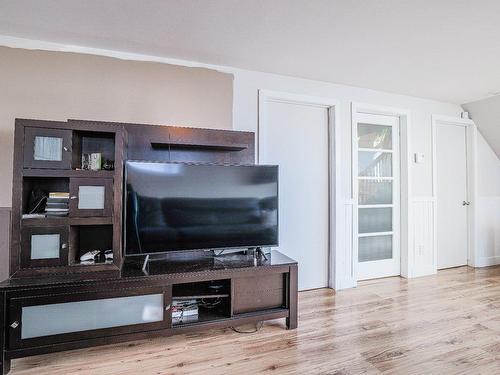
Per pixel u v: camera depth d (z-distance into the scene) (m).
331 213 3.19
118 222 1.95
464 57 2.51
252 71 2.82
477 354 1.93
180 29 2.08
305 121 3.14
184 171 2.20
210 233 2.26
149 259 2.31
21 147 1.80
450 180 4.04
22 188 1.82
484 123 3.97
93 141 2.24
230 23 2.00
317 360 1.86
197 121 2.63
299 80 3.01
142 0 1.74
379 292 3.07
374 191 3.55
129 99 2.44
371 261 3.53
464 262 4.13
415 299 2.88
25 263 1.79
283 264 2.23
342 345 2.04
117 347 2.02
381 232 3.57
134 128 2.39
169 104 2.55
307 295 2.97
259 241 2.39
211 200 2.26
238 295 2.15
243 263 2.23
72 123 1.88
